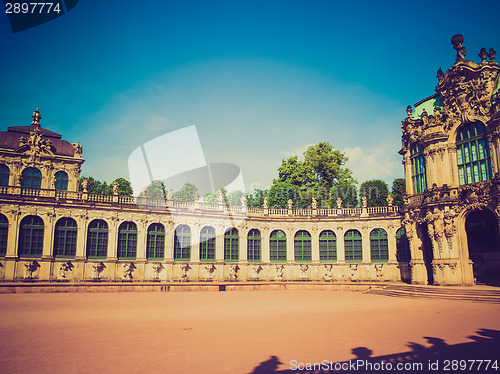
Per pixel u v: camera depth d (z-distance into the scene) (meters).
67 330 17.50
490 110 37.47
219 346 14.77
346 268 52.28
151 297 32.53
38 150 46.25
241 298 33.22
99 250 43.44
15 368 11.71
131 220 45.28
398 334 17.19
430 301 31.73
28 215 40.22
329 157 70.44
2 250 38.91
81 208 42.62
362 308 26.67
